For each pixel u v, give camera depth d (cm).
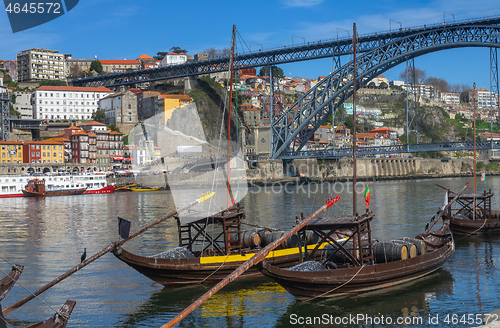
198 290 2080
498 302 1878
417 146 13025
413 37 11606
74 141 12756
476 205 3722
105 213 5981
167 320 1722
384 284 2044
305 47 13138
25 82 17275
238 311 1811
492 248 2988
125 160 12644
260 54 13975
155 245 3275
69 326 1669
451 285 2122
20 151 11969
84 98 16400
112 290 2097
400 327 1636
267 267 1716
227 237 2219
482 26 10706
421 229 3903
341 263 2155
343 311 1798
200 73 16088
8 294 2053
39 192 9825
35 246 3359
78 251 3123
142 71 17362
